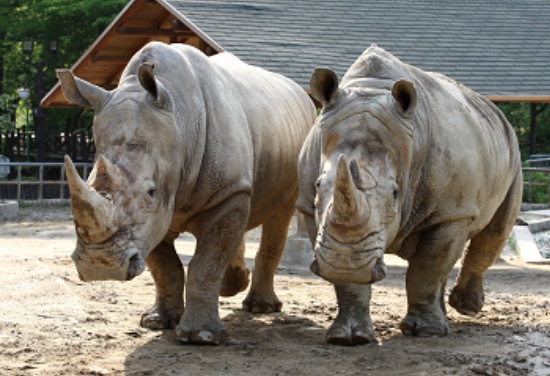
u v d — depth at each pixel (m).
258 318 20.25
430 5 49.25
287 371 15.14
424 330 17.81
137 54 16.92
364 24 45.28
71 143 85.44
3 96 74.06
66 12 68.25
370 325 17.09
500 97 41.38
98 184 14.45
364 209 14.22
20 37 74.06
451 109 18.03
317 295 23.41
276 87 20.95
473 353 16.45
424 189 17.22
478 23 48.41
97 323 18.89
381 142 15.42
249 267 29.55
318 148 16.75
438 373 15.03
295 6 44.47
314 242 16.81
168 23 42.44
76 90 15.73
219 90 17.56
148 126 15.34
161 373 15.01
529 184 56.12
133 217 14.55
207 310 17.16
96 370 15.08
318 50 41.00
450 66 43.47
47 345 16.91
